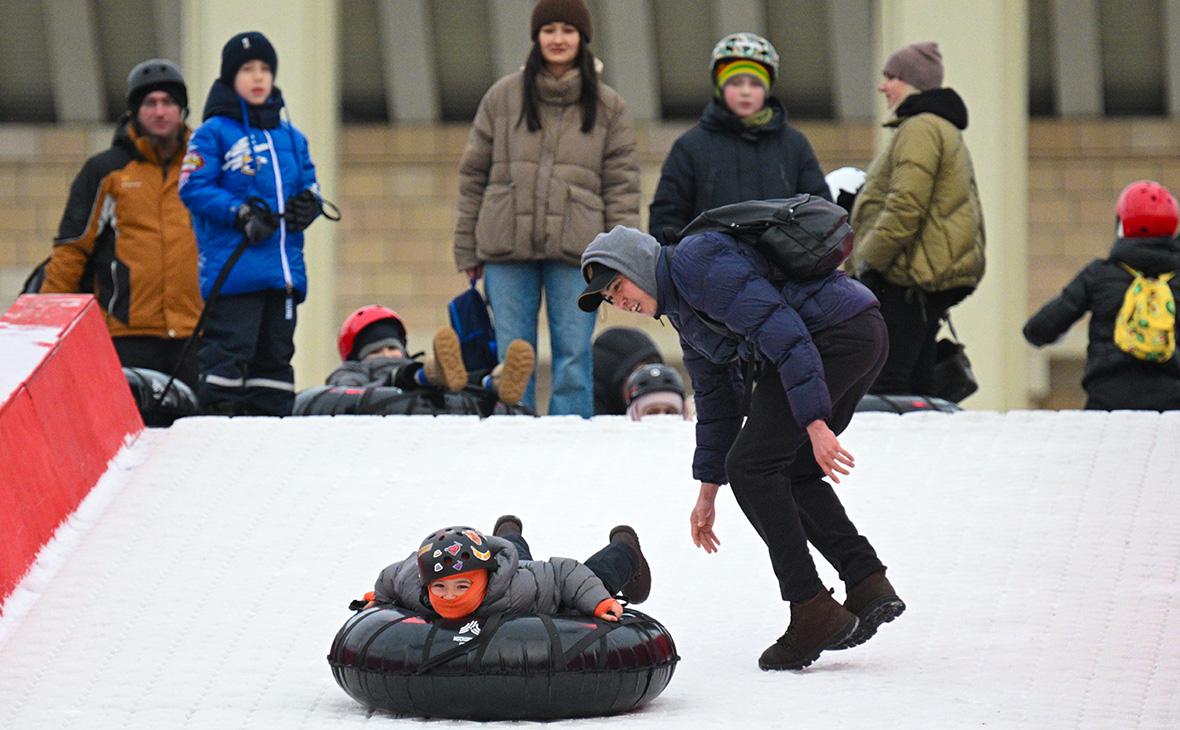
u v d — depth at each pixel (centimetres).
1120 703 1418
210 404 2367
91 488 2016
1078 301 2530
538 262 2469
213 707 1459
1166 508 1952
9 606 1730
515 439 2172
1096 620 1661
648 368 2723
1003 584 1766
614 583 1522
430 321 5525
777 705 1417
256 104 2386
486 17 5406
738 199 2427
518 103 2456
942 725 1346
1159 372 2494
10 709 1477
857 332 1507
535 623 1384
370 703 1420
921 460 2098
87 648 1636
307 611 1730
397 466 2098
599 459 2122
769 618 1714
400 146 5538
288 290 2377
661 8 5347
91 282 2673
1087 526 1911
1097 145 5403
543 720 1384
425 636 1381
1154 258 2503
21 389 1869
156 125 2634
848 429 2195
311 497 2019
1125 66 5375
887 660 1565
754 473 1520
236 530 1933
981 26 3966
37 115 5519
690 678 1530
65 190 5500
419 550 1400
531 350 2339
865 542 1552
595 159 2452
